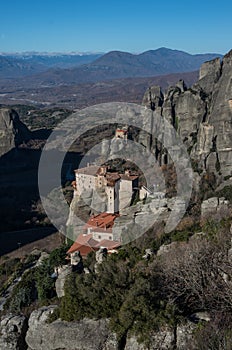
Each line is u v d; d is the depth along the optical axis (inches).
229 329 1328.7
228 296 1466.5
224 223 2445.9
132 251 2402.8
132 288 1460.4
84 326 1414.9
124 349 1362.0
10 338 1546.5
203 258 1692.9
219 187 3870.6
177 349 1315.2
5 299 2679.6
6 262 3786.9
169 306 1406.3
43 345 1451.8
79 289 1494.8
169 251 2118.6
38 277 2404.0
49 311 1521.9
